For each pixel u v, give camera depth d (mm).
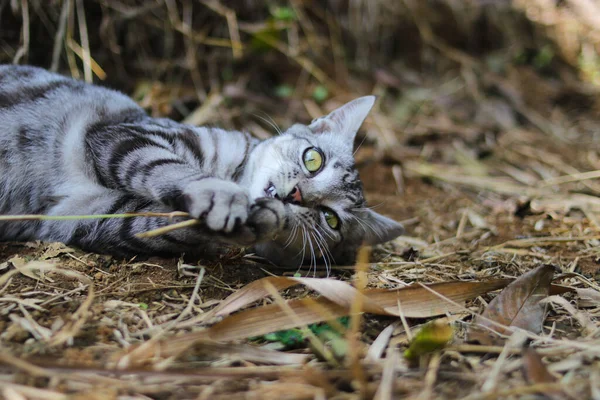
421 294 2580
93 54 4871
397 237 3750
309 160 3281
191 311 2531
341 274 3232
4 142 3041
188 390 1953
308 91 5723
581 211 4250
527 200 4336
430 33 6699
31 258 2865
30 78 3270
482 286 2660
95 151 3027
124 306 2494
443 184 4820
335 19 6152
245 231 2590
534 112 6168
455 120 5898
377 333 2420
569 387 1943
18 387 1849
